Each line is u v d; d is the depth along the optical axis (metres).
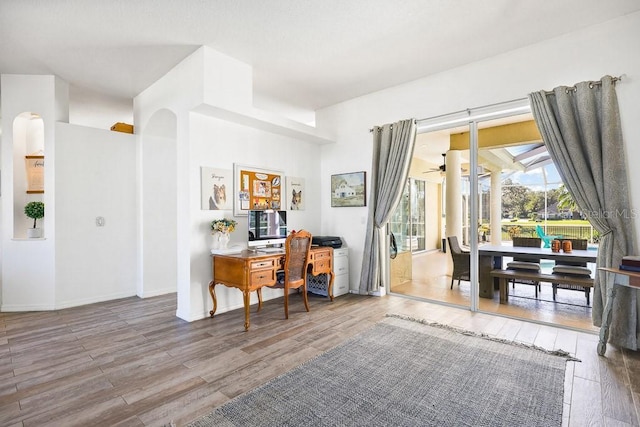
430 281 5.04
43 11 2.64
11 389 2.09
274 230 4.00
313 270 4.02
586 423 1.73
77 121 5.94
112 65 3.65
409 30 3.02
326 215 5.12
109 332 3.11
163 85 3.92
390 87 4.37
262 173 4.24
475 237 3.71
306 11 2.71
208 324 3.34
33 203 3.98
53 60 3.53
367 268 4.48
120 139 4.50
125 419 1.78
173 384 2.14
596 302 2.89
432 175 5.92
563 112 3.01
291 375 2.25
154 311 3.83
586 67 2.99
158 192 4.69
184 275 3.53
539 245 3.47
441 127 3.94
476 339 2.87
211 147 3.68
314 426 1.72
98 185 4.30
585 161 2.95
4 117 3.84
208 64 3.28
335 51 3.40
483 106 3.60
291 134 4.50
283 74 3.96
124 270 4.54
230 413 1.82
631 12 2.77
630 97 2.78
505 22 2.90
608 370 2.30
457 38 3.17
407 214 5.25
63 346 2.78
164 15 2.73
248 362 2.46
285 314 3.52
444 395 2.00
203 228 3.59
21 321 3.46
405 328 3.16
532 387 2.08
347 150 4.86
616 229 2.77
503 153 3.64
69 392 2.05
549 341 2.81
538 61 3.25
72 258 4.07
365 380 2.18
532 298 3.86
